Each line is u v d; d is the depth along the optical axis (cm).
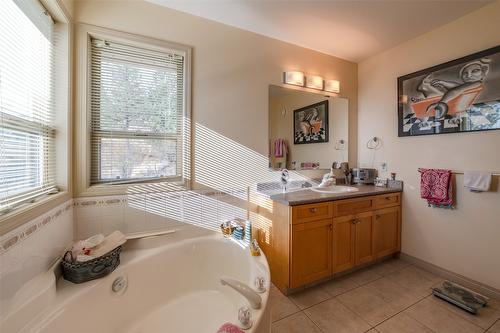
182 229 192
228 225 200
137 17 173
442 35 209
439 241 214
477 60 184
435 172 209
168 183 188
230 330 94
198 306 162
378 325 153
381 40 235
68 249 136
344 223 205
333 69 271
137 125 180
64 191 147
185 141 192
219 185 208
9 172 99
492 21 178
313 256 189
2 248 86
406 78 236
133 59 177
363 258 218
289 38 232
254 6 182
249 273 157
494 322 154
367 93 279
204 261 182
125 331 138
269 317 117
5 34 95
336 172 275
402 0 175
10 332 86
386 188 244
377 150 268
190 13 191
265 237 212
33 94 120
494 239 179
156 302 158
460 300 172
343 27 212
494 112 176
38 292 102
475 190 187
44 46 132
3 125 94
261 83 226
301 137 250
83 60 158
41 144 130
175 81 192
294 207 178
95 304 122
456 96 198
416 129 228
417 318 159
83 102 159
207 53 199
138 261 151
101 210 167
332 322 156
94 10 161
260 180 227
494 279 179
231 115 211
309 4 180
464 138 195
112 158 174
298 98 247
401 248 247
